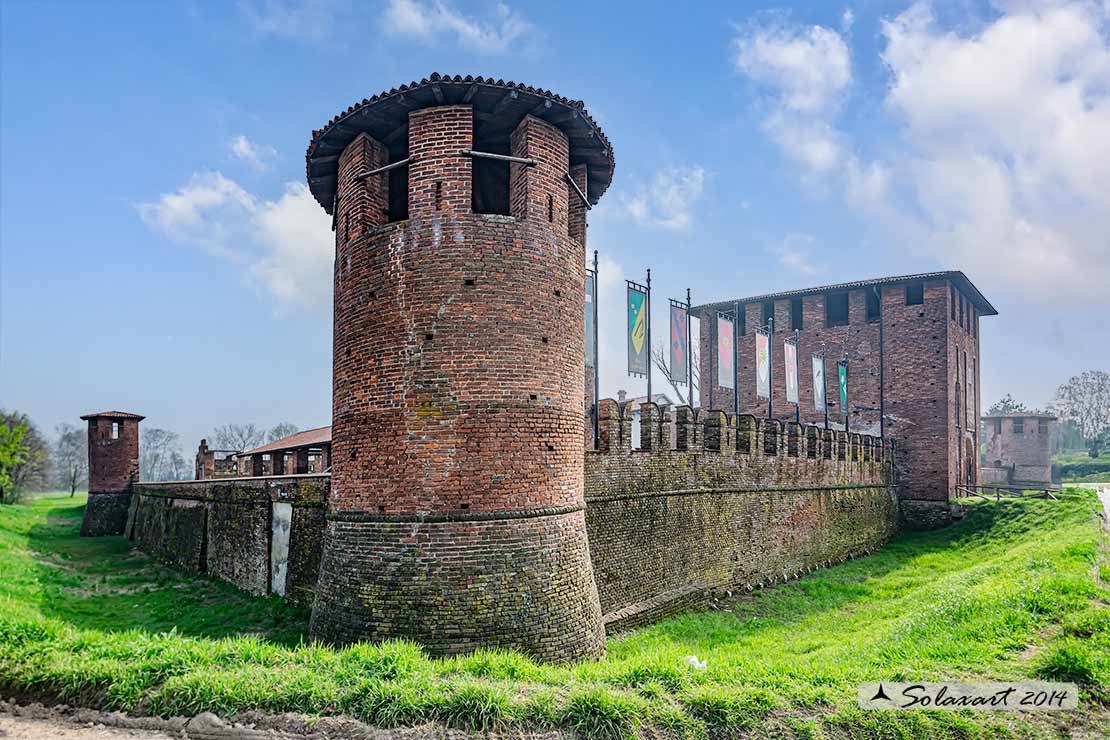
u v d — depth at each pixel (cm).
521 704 883
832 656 1337
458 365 1270
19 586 2097
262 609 1928
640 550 1900
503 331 1296
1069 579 1459
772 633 1755
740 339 4653
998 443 7506
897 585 2369
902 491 3884
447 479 1240
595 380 1827
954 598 1480
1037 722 910
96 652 1034
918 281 3934
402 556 1224
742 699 909
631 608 1817
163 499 3441
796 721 890
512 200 1396
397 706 869
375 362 1316
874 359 4075
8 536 3531
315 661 1005
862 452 3466
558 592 1275
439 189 1303
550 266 1370
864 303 4153
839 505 3166
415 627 1188
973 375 4619
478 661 1026
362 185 1392
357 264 1382
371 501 1281
